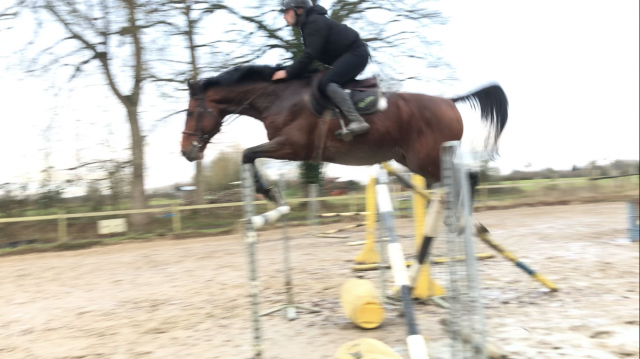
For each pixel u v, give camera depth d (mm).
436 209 3572
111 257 9156
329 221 14633
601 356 3105
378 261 6418
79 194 13820
